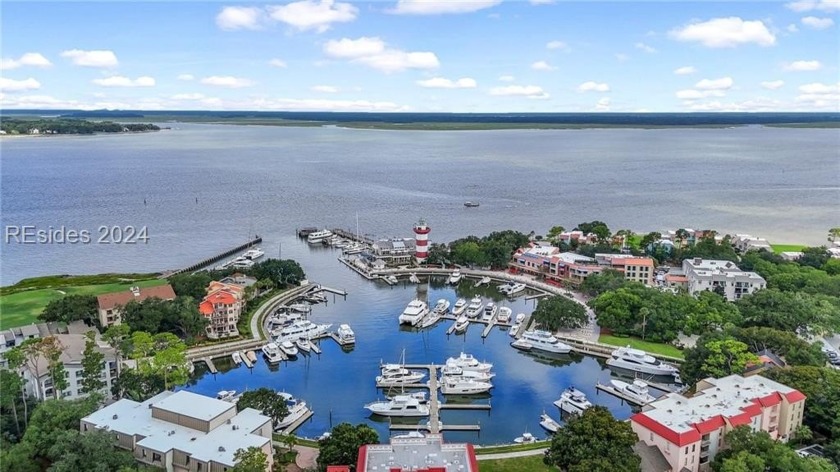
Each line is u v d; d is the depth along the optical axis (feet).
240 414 427.74
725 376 506.48
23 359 457.27
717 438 411.95
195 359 643.04
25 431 416.87
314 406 549.54
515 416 534.37
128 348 529.04
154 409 416.26
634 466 369.09
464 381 576.61
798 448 435.53
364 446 365.40
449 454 359.46
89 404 439.22
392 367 607.78
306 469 410.93
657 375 609.83
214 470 363.35
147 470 364.58
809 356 537.65
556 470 422.00
